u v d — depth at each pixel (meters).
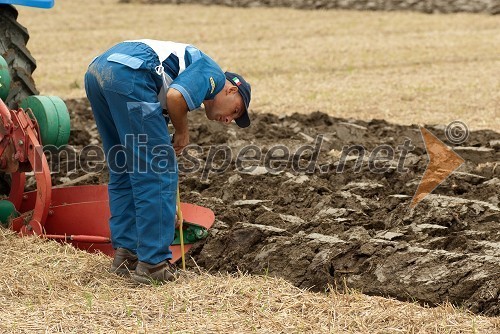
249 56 35.78
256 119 22.06
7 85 13.99
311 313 10.55
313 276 11.77
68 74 32.09
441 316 10.32
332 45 38.47
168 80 11.38
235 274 12.11
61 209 13.53
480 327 10.03
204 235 12.80
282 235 12.95
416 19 46.53
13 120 13.01
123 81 11.12
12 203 13.73
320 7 52.28
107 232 13.47
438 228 13.03
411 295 11.05
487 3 49.38
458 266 11.34
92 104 11.87
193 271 12.46
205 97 11.52
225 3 54.88
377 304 10.75
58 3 57.03
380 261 11.77
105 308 10.80
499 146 18.59
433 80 29.14
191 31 44.16
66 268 12.09
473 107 24.47
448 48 36.62
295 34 42.44
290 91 27.64
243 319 10.39
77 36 43.06
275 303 10.80
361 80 29.53
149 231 11.45
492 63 32.53
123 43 11.56
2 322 10.32
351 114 23.86
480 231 12.98
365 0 52.44
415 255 11.75
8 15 15.92
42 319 10.47
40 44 40.47
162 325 10.27
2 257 12.30
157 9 53.62
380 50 36.59
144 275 11.56
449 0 50.88
